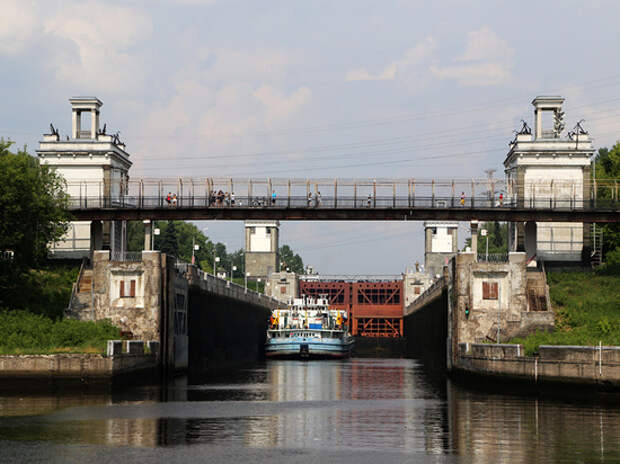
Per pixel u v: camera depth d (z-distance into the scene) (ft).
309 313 630.33
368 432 208.13
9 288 360.69
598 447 184.65
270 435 202.39
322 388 336.90
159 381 359.66
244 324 580.30
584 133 436.76
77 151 440.04
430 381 380.17
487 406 260.01
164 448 183.73
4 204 347.15
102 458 172.86
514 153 437.58
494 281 374.02
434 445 188.96
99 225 426.92
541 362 286.66
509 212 398.01
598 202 415.44
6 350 304.09
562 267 427.74
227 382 366.43
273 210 395.96
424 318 597.52
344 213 396.78
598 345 300.40
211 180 398.21
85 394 286.46
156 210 398.01
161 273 366.63
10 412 236.84
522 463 168.76
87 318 365.40
